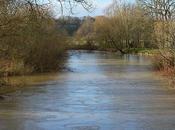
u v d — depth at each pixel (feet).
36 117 52.24
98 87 86.12
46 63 126.11
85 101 66.23
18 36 83.46
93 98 69.67
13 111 56.65
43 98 69.46
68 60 191.62
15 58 104.73
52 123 48.47
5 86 83.05
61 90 80.69
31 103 64.03
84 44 342.03
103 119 50.78
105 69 138.51
